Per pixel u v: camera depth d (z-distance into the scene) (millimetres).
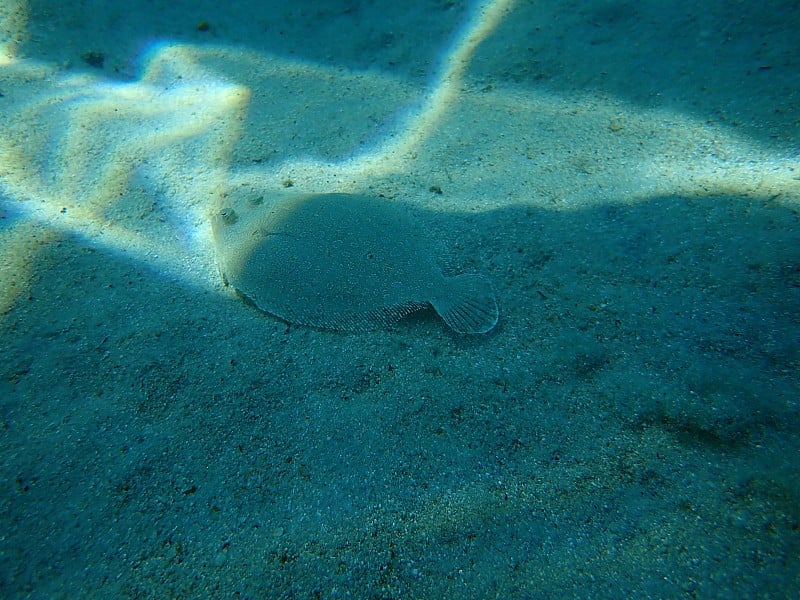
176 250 525
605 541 339
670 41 650
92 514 365
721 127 563
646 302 450
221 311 477
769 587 308
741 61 602
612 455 375
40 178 580
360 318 460
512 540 346
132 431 403
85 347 445
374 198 522
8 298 472
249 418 410
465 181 570
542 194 546
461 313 454
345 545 352
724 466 356
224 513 367
